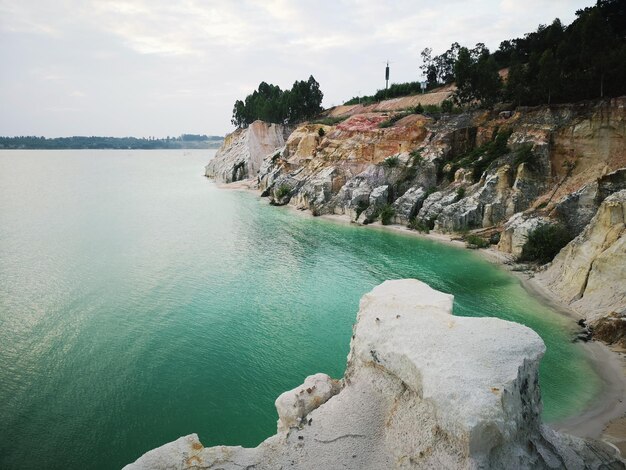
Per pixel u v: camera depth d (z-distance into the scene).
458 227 58.06
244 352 29.73
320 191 78.81
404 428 14.17
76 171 187.62
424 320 15.97
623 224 34.25
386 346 15.48
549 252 44.53
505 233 50.34
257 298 38.94
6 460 20.23
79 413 23.53
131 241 59.03
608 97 54.81
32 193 108.38
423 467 12.91
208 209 83.19
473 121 71.44
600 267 33.75
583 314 33.00
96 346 30.42
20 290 40.44
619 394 23.88
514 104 69.38
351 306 37.16
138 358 28.94
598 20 58.69
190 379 26.62
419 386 13.93
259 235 62.38
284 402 16.61
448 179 66.50
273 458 14.66
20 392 25.23
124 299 38.56
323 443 14.85
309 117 138.25
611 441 19.61
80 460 20.36
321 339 31.50
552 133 56.22
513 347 14.17
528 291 38.88
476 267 46.28
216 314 35.62
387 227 65.62
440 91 110.94
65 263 48.81
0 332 32.19
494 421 12.04
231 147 145.12
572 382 25.14
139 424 22.75
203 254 52.81
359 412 15.57
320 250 54.34
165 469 13.83
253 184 111.75
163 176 159.00
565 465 13.87
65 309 36.41
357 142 81.81
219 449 14.73
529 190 55.50
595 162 51.72
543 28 97.62
